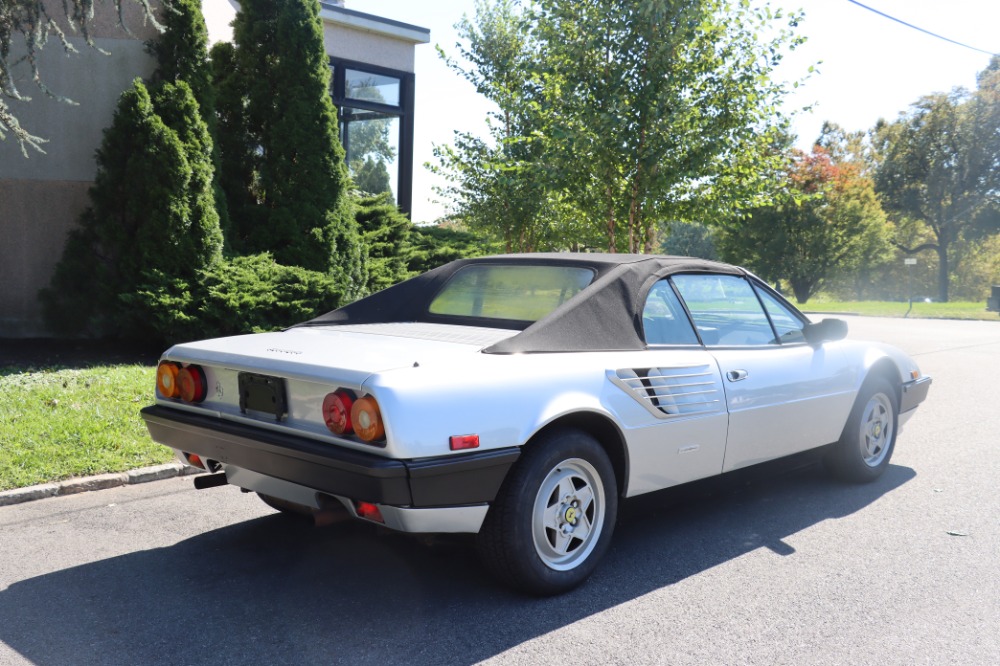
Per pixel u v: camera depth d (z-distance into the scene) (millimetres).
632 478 3891
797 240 50625
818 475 5852
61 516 4680
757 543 4383
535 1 11078
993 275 70062
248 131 11180
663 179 10555
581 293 3947
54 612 3400
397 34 16906
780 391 4656
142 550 4156
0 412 6129
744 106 10656
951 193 55969
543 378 3488
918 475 5879
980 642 3225
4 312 10094
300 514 4414
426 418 3082
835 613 3490
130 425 6098
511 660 3029
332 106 10984
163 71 9820
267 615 3391
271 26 10867
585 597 3627
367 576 3838
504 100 15305
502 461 3283
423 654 3064
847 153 55844
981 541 4441
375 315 4641
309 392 3295
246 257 9992
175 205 9180
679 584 3795
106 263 9578
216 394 3756
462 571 3916
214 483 3963
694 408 4113
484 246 16828
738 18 10742
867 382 5445
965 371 12055
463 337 3916
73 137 10023
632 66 10562
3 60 8070
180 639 3162
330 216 10883
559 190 11539
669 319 4246
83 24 8383
